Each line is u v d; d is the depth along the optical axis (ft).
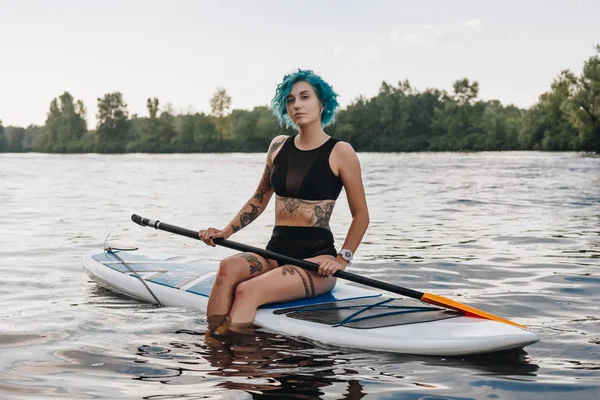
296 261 11.93
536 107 232.12
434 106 311.06
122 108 368.48
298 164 12.35
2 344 10.10
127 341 10.32
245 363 9.26
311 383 8.47
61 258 19.16
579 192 44.78
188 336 10.62
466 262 18.70
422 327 10.48
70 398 7.78
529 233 24.94
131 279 13.87
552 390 8.30
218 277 11.71
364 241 23.26
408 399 7.95
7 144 473.26
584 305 13.37
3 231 25.52
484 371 9.08
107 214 31.94
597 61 181.37
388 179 64.44
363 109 307.99
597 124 184.85
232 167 104.99
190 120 329.93
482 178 64.08
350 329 10.44
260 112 326.85
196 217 30.30
